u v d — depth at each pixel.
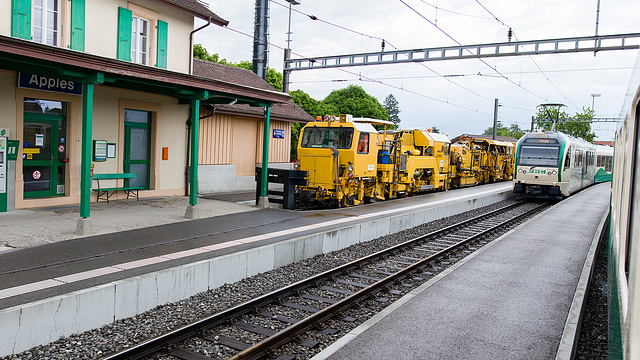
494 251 10.66
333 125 15.98
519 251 10.70
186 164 16.17
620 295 3.32
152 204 13.46
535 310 6.81
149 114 14.85
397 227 14.27
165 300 7.00
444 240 13.36
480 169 32.88
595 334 6.48
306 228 11.54
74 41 11.95
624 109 4.89
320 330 6.42
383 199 18.97
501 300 7.21
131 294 6.46
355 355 5.18
